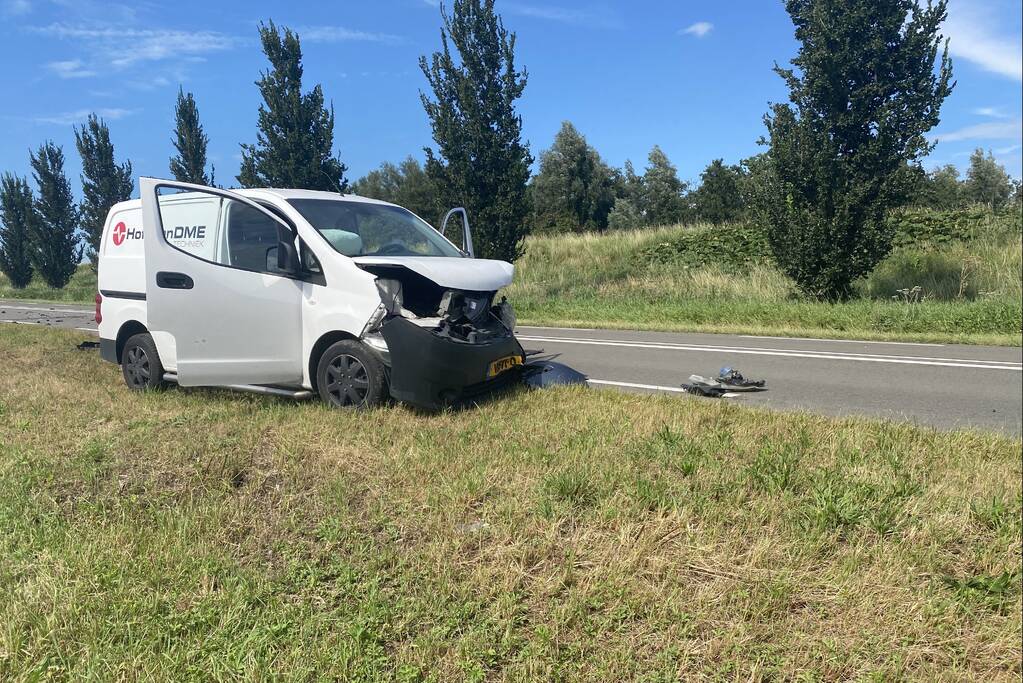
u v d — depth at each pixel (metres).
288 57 19.81
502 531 3.30
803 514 3.47
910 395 6.92
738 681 2.37
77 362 8.25
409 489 3.78
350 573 2.97
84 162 29.28
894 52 13.91
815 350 10.16
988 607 2.84
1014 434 5.08
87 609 2.68
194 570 2.98
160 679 2.32
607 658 2.45
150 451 4.37
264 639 2.52
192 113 25.56
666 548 3.17
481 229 16.72
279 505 3.65
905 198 14.37
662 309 15.70
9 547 3.18
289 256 5.41
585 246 25.19
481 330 5.55
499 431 4.71
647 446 4.32
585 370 8.61
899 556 3.12
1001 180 41.72
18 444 4.55
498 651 2.49
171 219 5.98
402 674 2.36
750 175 16.17
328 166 20.39
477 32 16.17
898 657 2.49
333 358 5.36
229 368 5.63
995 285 15.02
